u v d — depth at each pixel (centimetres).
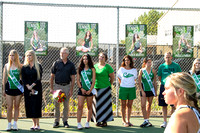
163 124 580
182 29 675
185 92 167
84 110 685
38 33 632
